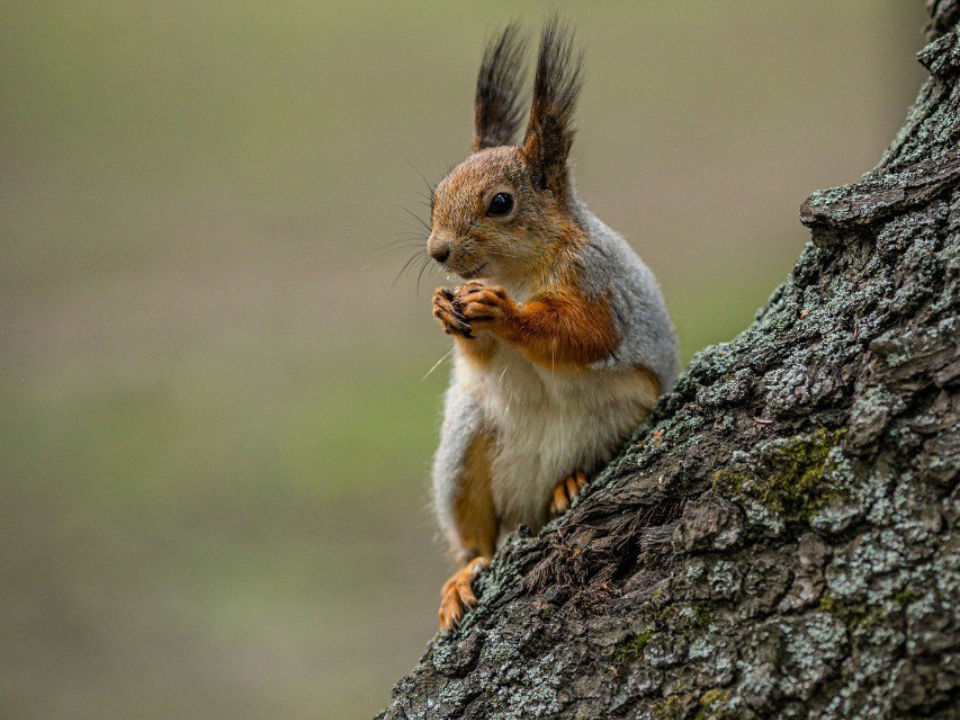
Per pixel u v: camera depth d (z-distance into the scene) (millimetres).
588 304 7430
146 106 20906
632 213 18000
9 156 20125
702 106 19562
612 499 5633
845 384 5070
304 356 16438
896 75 13391
